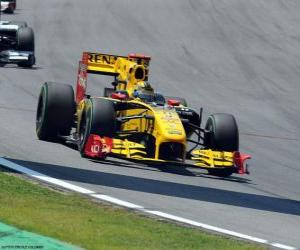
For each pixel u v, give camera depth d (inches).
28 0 6565.0
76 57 4512.8
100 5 6215.6
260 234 1540.4
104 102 2150.6
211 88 4040.4
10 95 3270.2
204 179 2113.7
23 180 1769.2
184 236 1432.1
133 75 2304.4
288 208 1867.6
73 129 2600.9
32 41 4101.9
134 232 1417.3
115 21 5679.1
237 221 1637.6
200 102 3676.2
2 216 1432.1
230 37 5329.7
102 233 1386.6
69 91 2349.9
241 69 4554.6
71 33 5241.1
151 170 2118.6
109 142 2085.4
